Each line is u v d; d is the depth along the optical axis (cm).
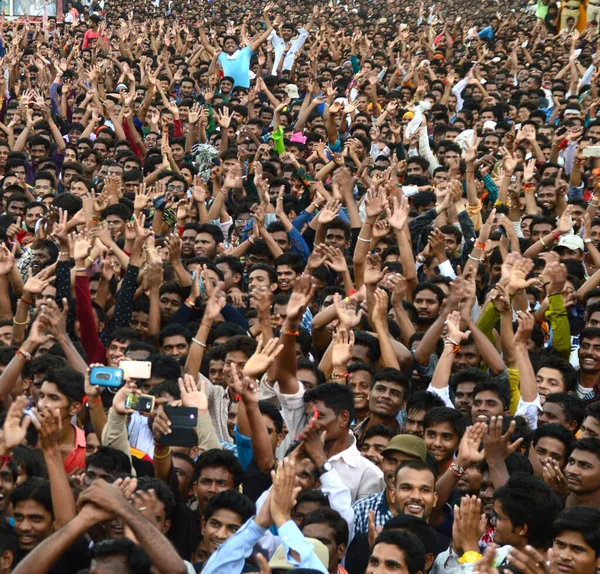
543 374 1784
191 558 1355
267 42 5344
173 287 2134
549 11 6612
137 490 1230
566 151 3547
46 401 1441
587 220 2514
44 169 3216
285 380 1541
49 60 4991
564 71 4884
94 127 3925
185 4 7275
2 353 1708
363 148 3334
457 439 1501
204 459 1373
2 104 4044
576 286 2291
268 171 3120
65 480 1223
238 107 3934
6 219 2705
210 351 1856
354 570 1355
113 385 1260
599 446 1398
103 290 2148
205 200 2972
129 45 5522
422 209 2894
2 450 1238
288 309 1511
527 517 1250
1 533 1221
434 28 6469
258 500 1347
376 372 1767
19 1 7050
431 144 3812
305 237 2559
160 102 4481
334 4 7525
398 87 4997
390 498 1403
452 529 1316
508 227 2562
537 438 1533
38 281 1888
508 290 1922
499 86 5009
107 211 2556
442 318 1856
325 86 4291
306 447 1384
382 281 2095
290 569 1125
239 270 2297
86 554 1216
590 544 1168
